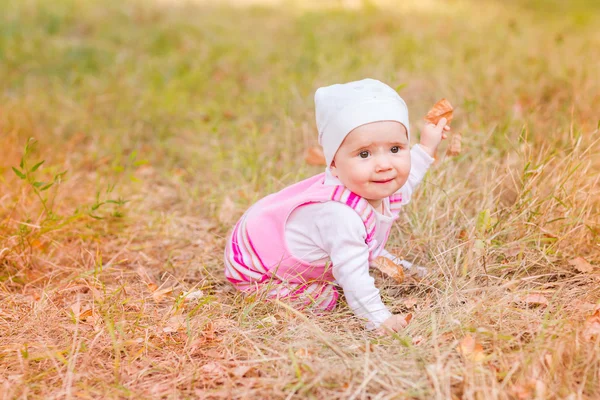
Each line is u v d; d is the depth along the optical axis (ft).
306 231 8.34
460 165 12.08
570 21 26.04
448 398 6.41
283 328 8.12
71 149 15.02
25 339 8.14
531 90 15.48
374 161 7.66
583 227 9.55
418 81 17.25
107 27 25.79
